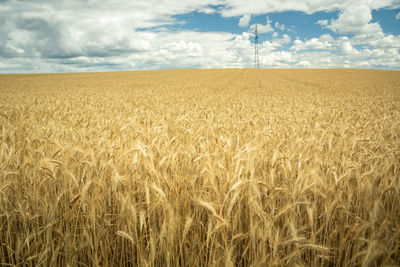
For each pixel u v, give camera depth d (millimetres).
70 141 4195
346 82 38938
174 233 2252
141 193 2711
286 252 2246
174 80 46531
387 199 2643
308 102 14539
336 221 2471
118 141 3885
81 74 76750
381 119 7035
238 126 5797
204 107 11164
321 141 4266
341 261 2340
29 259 2180
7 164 2889
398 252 2123
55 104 13430
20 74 78250
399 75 58094
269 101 14914
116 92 23859
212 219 2223
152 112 9562
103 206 2504
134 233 2242
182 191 2559
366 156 3527
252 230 1992
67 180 2795
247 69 98125
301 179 2418
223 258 2107
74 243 2236
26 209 2412
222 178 2676
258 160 3248
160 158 3213
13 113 9234
